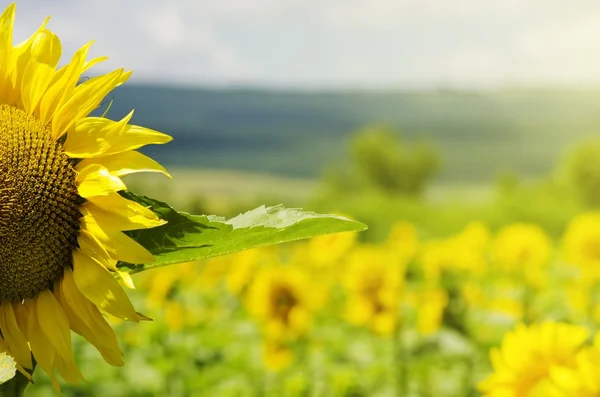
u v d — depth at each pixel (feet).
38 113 2.96
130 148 2.87
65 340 2.91
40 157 2.90
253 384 7.55
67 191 2.90
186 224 2.85
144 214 2.81
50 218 2.89
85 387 7.11
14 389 2.89
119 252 2.82
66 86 2.93
